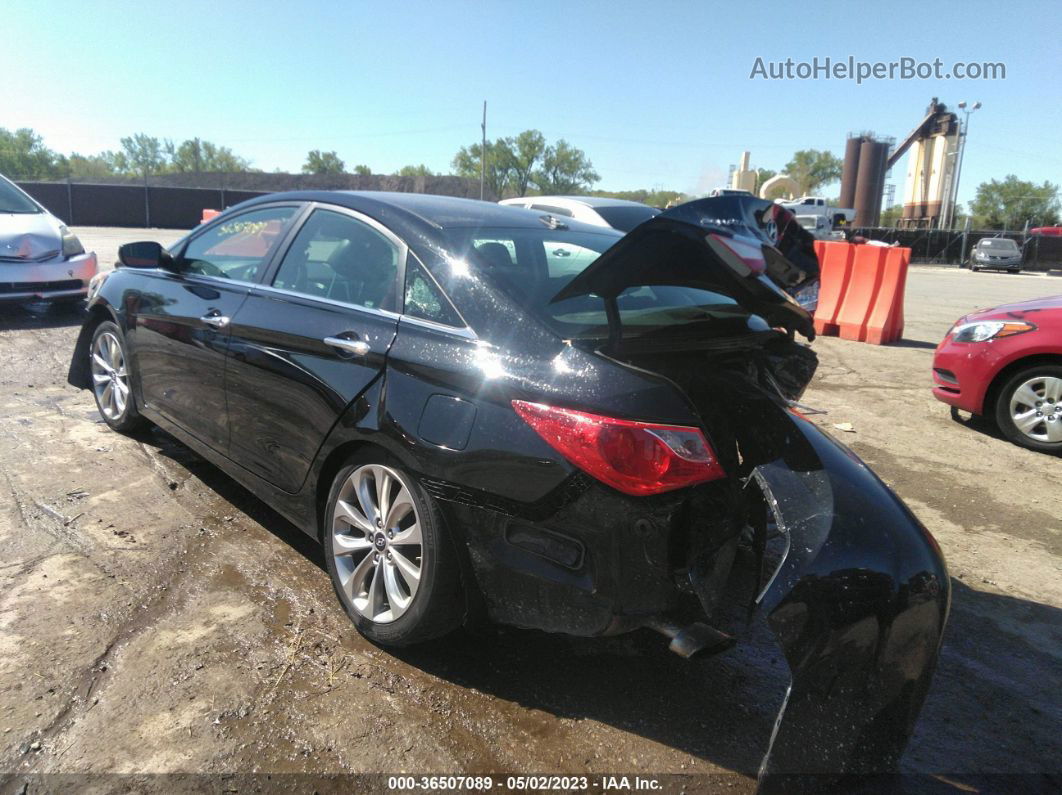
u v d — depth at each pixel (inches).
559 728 92.0
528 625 89.6
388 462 99.2
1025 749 94.1
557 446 82.8
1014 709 101.9
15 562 120.6
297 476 115.3
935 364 232.5
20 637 101.3
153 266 157.0
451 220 115.9
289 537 135.9
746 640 114.2
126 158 2950.3
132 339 162.4
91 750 82.8
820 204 1517.0
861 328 372.5
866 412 244.4
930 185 2265.0
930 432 225.0
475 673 101.3
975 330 220.8
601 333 95.4
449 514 91.9
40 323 308.8
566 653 106.9
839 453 90.7
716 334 105.4
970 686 106.6
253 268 135.5
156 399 157.0
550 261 115.2
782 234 109.2
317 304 117.3
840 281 390.0
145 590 115.3
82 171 2925.7
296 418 113.5
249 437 126.0
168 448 175.3
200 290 143.1
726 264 90.6
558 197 357.4
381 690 96.3
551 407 84.1
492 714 93.6
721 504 85.0
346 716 91.2
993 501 175.0
